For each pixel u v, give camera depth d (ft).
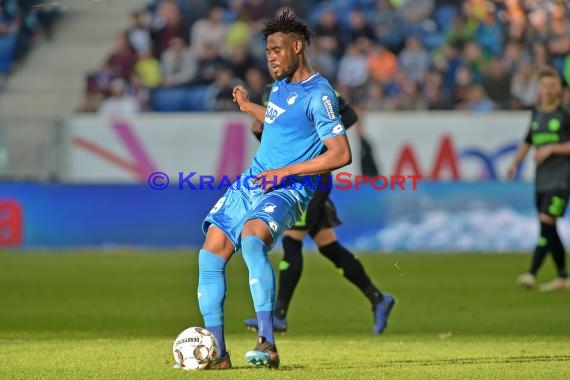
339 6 252.21
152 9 252.83
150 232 202.39
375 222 197.57
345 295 134.82
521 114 204.23
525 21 238.89
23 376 65.41
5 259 180.75
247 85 238.89
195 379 62.34
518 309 118.42
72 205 202.28
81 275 154.81
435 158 205.67
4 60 258.78
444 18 248.73
